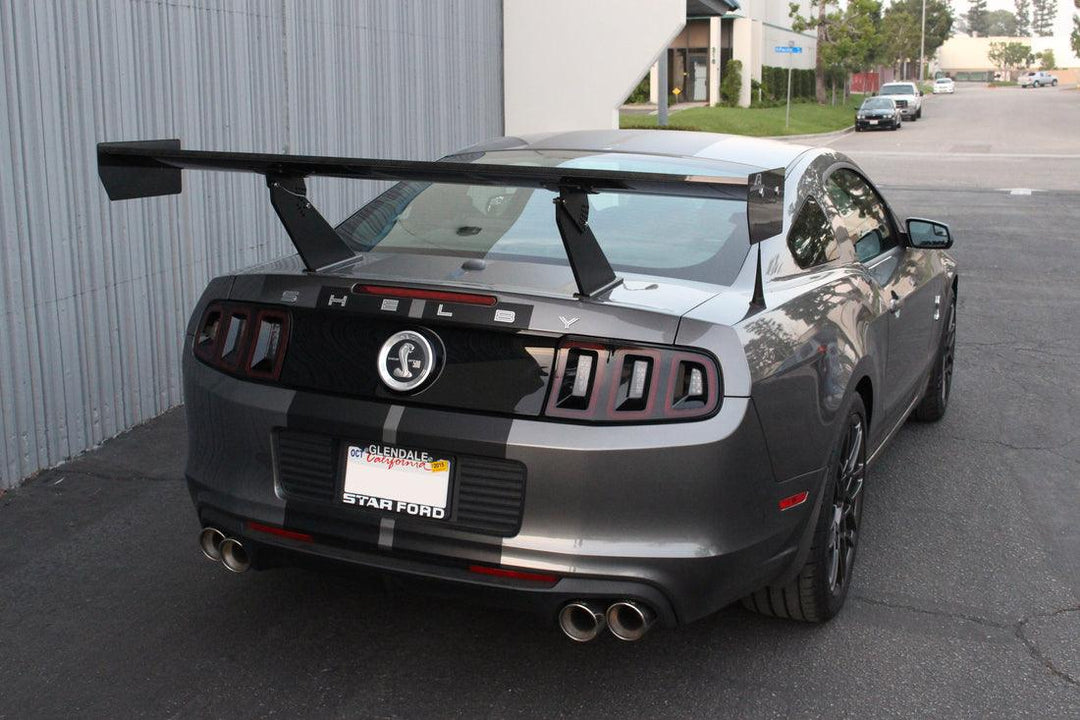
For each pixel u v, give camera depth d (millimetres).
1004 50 182500
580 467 2719
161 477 4871
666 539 2770
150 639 3434
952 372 6285
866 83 91438
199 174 5992
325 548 2977
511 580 2803
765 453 2885
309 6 7195
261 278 3146
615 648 3410
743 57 51719
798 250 3605
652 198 3676
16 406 4699
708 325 2799
